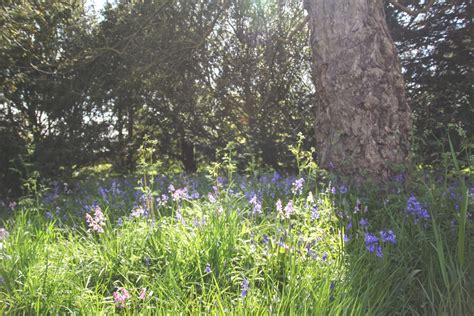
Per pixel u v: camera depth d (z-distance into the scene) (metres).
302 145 11.95
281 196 5.29
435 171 6.37
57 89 12.56
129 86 13.03
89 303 2.95
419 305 3.03
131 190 7.56
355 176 5.55
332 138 5.81
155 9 12.13
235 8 12.65
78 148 12.50
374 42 5.67
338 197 4.89
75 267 3.45
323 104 5.96
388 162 5.41
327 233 3.82
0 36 9.87
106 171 14.71
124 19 12.49
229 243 3.45
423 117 9.65
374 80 5.61
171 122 14.74
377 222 4.29
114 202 6.11
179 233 3.69
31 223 4.96
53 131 13.21
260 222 4.19
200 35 12.52
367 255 3.45
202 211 4.11
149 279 3.29
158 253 3.53
